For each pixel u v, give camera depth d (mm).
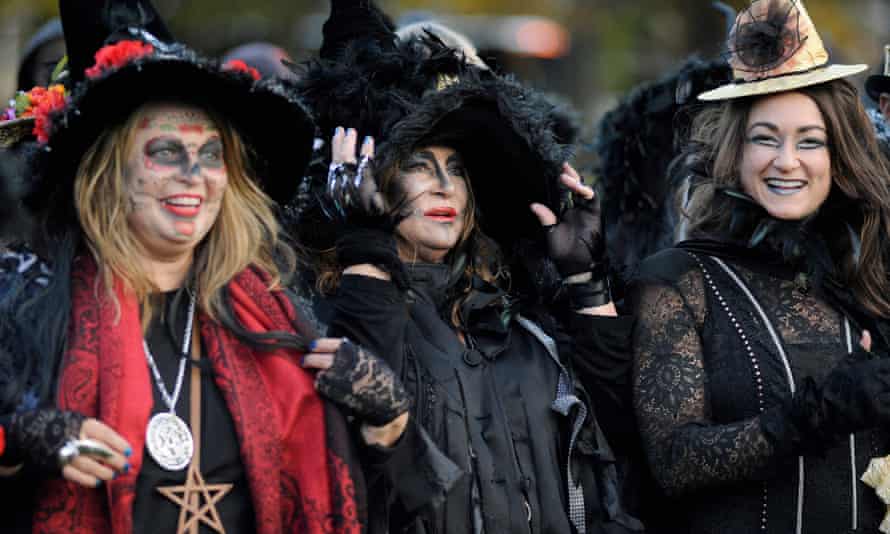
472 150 10922
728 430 10484
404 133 10078
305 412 9266
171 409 8914
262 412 9117
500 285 11336
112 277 8914
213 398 9125
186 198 8992
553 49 37875
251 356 9352
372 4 11742
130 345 8805
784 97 11055
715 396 10891
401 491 9734
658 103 14641
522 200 11195
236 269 9461
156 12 10039
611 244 14781
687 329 11031
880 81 12930
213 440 8992
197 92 9133
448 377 10367
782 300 11094
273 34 40125
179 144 9008
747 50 11172
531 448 10453
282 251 10000
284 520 9172
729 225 11445
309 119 9445
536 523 10242
